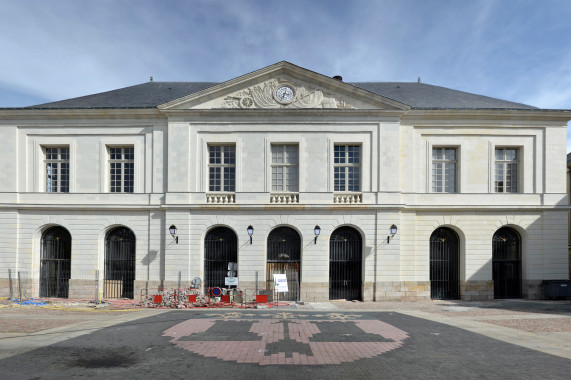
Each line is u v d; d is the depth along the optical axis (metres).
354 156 18.47
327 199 17.91
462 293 18.08
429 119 18.55
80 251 18.12
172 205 17.78
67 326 10.90
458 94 21.34
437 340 9.24
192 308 15.35
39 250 18.55
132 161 18.80
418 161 18.55
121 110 18.28
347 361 7.41
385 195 17.84
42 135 18.73
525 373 6.70
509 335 9.88
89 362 7.31
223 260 18.05
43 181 18.86
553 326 11.25
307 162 18.09
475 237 18.17
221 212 17.83
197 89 22.02
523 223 18.33
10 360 7.42
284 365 7.13
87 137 18.70
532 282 18.23
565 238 18.33
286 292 17.69
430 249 18.61
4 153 18.58
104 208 18.14
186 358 7.59
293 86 18.25
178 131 18.20
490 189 18.50
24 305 15.80
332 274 17.91
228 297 16.45
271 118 18.20
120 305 16.16
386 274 17.53
